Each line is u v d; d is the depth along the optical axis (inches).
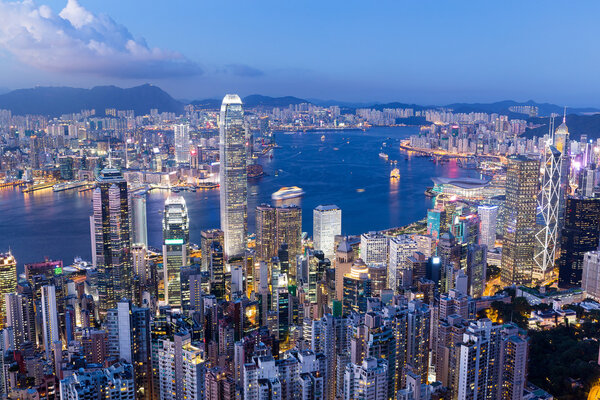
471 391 7721.5
